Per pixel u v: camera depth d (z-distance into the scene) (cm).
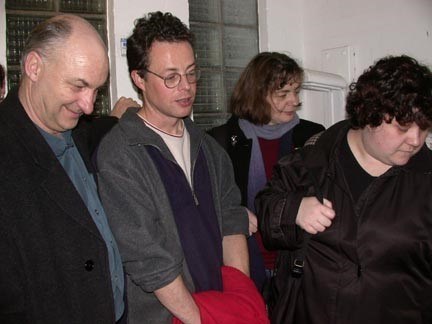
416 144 104
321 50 269
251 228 156
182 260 118
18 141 100
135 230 112
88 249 105
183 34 124
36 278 97
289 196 124
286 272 131
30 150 101
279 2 280
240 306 120
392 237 114
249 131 189
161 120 127
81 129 122
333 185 121
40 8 223
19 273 94
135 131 120
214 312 116
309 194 124
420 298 116
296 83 183
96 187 118
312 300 122
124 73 231
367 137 112
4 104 105
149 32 121
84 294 104
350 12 250
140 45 123
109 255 113
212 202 134
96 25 235
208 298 118
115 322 113
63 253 102
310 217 115
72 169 113
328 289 120
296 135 194
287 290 128
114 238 115
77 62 98
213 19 276
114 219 114
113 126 134
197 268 124
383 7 233
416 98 99
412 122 101
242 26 287
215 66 279
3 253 92
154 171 121
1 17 208
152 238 113
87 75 99
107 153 118
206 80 276
